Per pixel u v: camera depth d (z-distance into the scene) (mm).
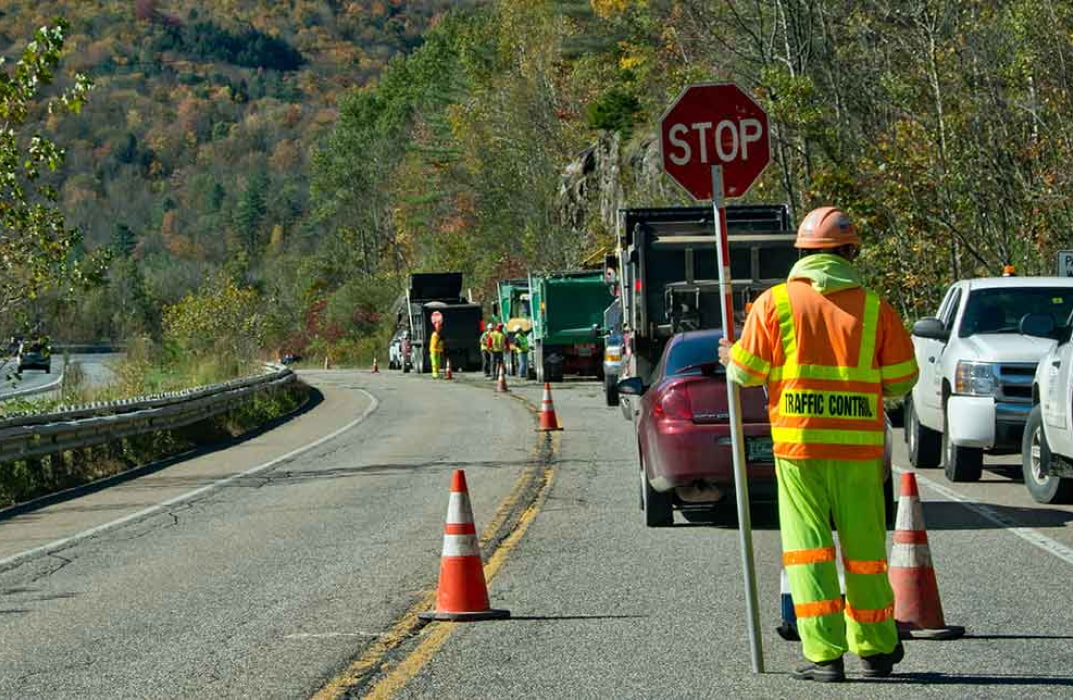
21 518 19234
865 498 8547
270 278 170250
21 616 11766
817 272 8625
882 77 35875
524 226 96375
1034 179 31219
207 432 32750
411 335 74000
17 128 25172
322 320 125438
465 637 10266
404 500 18875
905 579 10070
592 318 51000
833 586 8625
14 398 32875
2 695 9023
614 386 37125
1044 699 8227
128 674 9484
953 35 34156
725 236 9742
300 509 18359
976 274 33812
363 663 9539
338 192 158500
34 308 28641
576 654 9648
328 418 38531
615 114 79875
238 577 13273
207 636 10633
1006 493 17828
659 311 29375
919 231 33188
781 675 8914
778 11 42312
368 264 150375
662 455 14766
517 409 37562
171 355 57250
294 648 10086
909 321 33125
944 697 8289
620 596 11680
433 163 120188
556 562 13422
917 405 20891
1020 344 18578
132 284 157500
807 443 8508
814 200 35875
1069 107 30109
